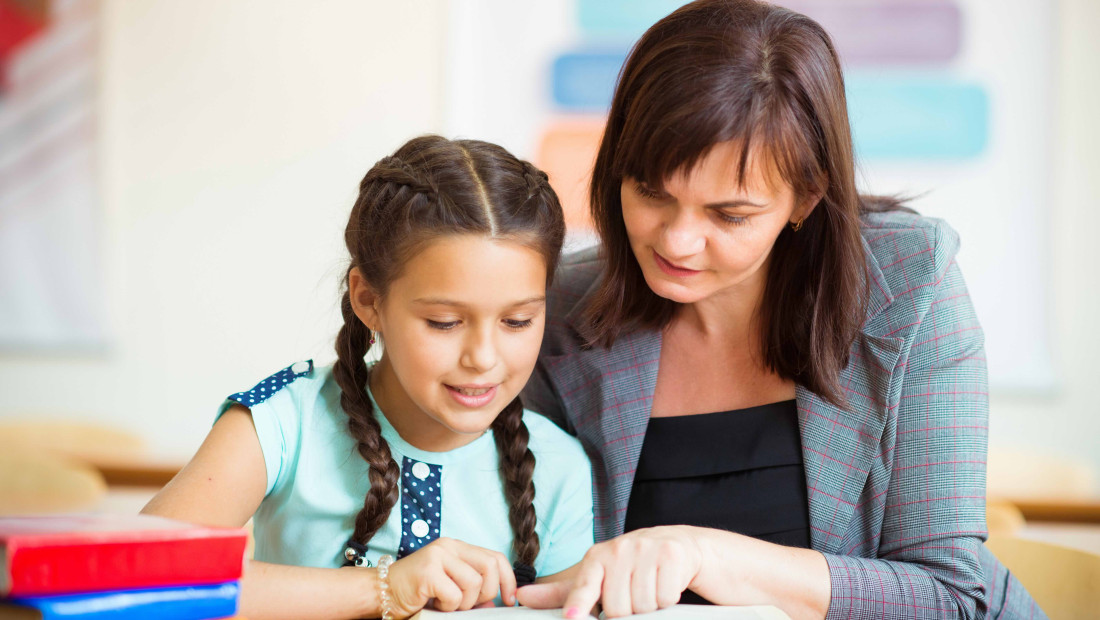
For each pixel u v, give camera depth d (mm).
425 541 1027
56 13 4039
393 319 954
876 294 1099
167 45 4020
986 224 3615
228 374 4027
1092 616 1209
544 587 905
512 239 931
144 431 4059
